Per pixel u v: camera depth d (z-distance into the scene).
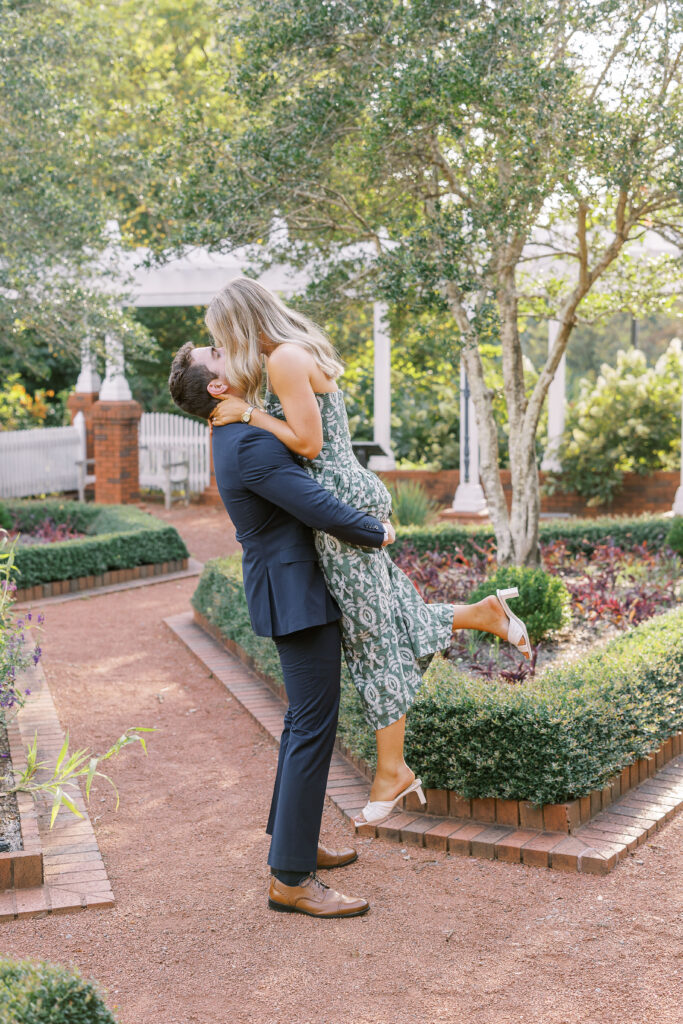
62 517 11.94
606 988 2.70
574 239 7.81
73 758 3.63
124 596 9.27
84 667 6.67
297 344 2.95
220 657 6.73
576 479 14.43
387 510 3.09
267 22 6.05
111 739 5.11
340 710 4.56
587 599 6.78
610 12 5.42
